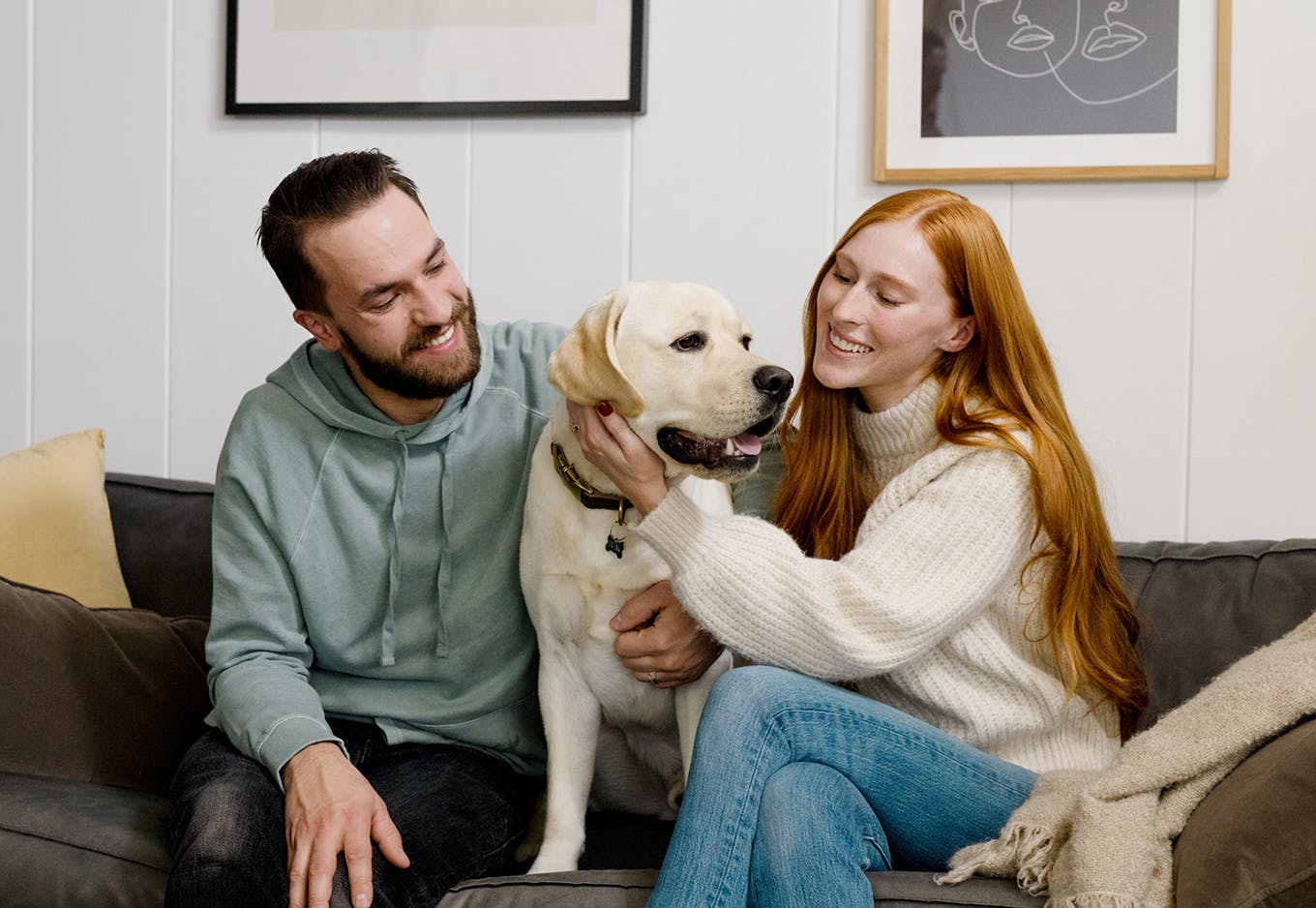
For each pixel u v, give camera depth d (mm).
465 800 1526
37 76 2256
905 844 1340
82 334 2270
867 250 1465
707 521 1379
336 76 2135
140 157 2234
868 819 1289
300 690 1526
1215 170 1861
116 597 1946
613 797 1735
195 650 1810
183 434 2250
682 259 2066
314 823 1317
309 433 1614
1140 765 1214
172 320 2242
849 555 1405
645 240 2076
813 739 1275
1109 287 1927
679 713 1554
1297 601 1607
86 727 1654
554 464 1527
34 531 1913
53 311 2277
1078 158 1913
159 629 1791
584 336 1413
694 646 1479
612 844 1604
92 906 1401
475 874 1461
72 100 2250
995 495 1396
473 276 2139
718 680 1316
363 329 1504
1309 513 1871
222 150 2205
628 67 2041
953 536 1380
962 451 1429
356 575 1623
